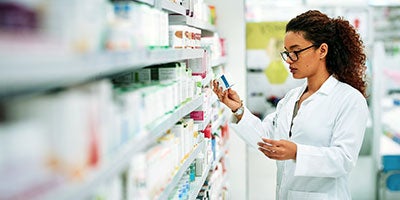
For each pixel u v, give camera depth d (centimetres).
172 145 212
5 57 68
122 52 126
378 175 574
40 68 77
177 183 235
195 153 283
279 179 316
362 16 577
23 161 80
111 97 129
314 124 277
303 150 259
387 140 582
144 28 166
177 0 259
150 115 174
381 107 558
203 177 315
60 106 95
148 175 167
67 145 96
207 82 354
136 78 230
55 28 88
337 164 258
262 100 584
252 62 581
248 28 577
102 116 117
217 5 527
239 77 531
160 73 231
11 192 77
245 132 327
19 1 78
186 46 261
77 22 96
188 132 259
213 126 398
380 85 554
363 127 266
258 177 594
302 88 305
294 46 270
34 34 82
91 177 103
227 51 529
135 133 152
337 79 285
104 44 114
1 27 75
